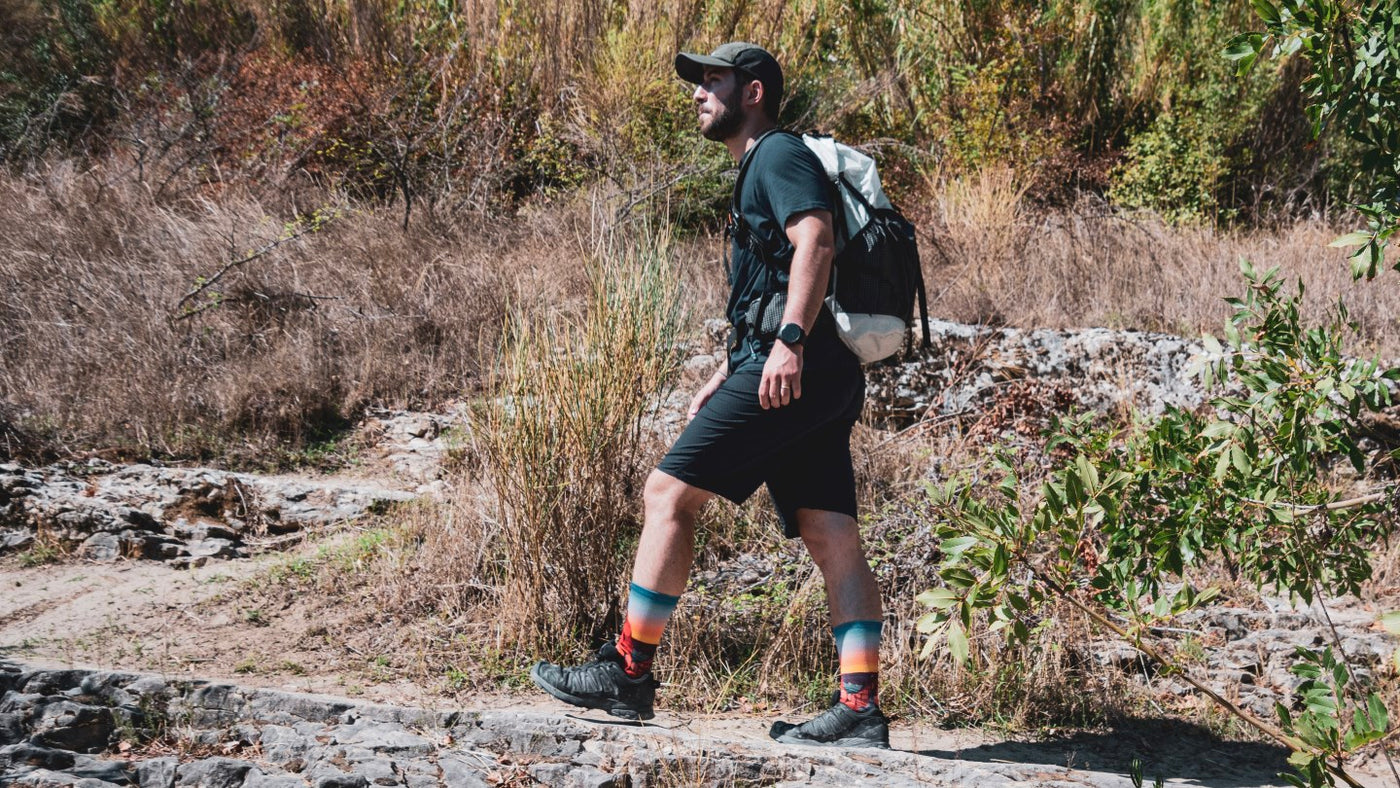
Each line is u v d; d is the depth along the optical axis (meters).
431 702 3.18
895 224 2.88
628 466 3.85
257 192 8.30
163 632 3.62
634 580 2.96
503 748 2.87
